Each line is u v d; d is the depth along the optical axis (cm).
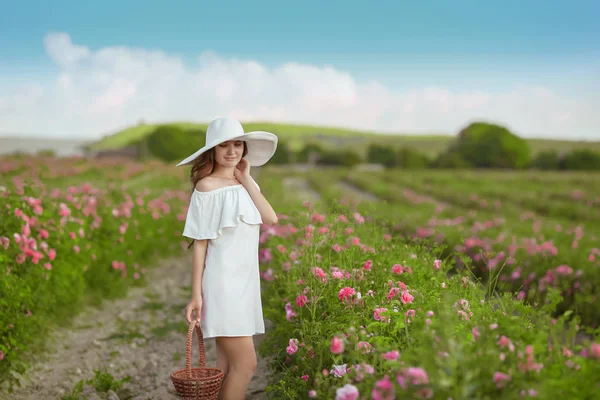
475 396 227
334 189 2938
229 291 336
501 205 2180
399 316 346
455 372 224
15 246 534
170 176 3098
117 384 470
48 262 600
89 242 752
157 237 1073
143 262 961
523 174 5194
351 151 10706
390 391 235
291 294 477
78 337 598
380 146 11331
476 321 315
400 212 1427
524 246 877
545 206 2139
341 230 524
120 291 771
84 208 770
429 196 2991
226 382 347
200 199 343
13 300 486
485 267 803
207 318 337
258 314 354
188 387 314
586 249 905
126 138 11006
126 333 620
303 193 3247
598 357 236
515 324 276
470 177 4516
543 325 283
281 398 361
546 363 251
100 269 757
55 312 611
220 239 340
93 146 10669
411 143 14138
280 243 659
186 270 1001
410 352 267
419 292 387
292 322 429
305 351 357
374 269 454
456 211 1730
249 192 355
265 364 489
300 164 10719
